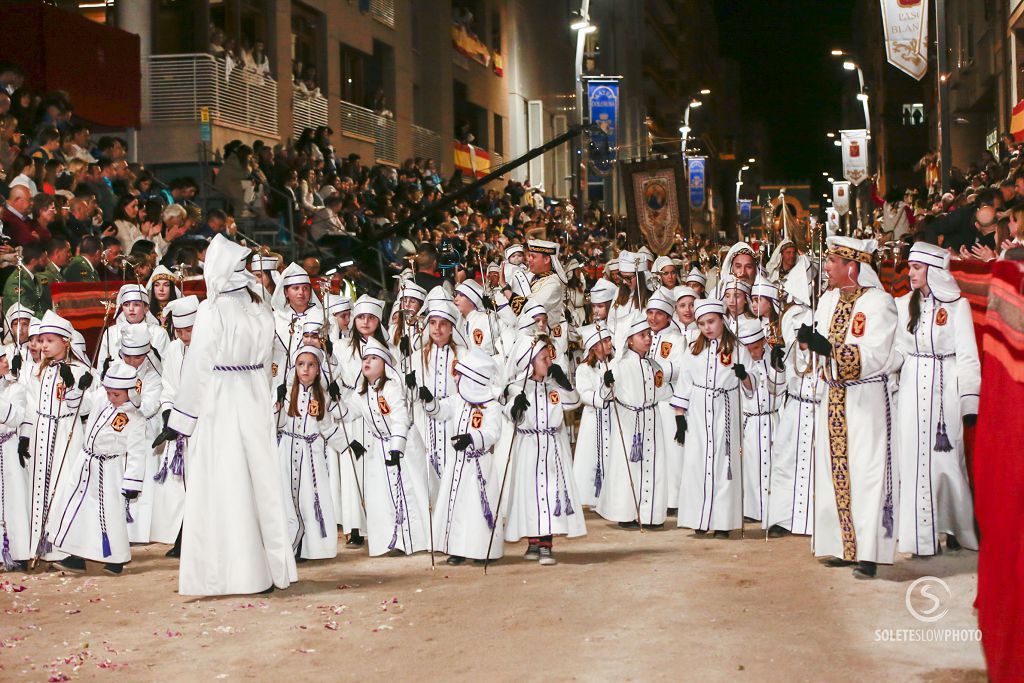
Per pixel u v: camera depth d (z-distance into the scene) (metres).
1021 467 4.94
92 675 6.17
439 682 5.89
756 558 8.67
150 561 9.47
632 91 61.97
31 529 9.04
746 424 10.09
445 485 8.98
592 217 31.84
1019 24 30.27
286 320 10.14
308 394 8.92
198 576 7.78
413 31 36.28
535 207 30.25
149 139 22.52
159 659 6.44
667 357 10.71
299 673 6.11
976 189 15.77
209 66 22.64
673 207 19.30
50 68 18.66
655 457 10.37
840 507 7.98
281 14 26.19
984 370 5.64
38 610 7.68
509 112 45.53
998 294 5.41
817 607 7.11
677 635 6.58
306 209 19.92
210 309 7.86
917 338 8.48
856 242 8.03
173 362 9.77
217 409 7.86
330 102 29.08
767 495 9.52
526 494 8.85
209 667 6.26
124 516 8.88
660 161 19.27
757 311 10.35
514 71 45.66
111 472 8.80
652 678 5.83
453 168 37.97
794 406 9.41
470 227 22.27
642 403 10.34
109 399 8.75
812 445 9.04
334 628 6.99
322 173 22.20
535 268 12.51
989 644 5.27
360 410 9.27
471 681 5.88
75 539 8.70
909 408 8.48
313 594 7.93
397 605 7.53
